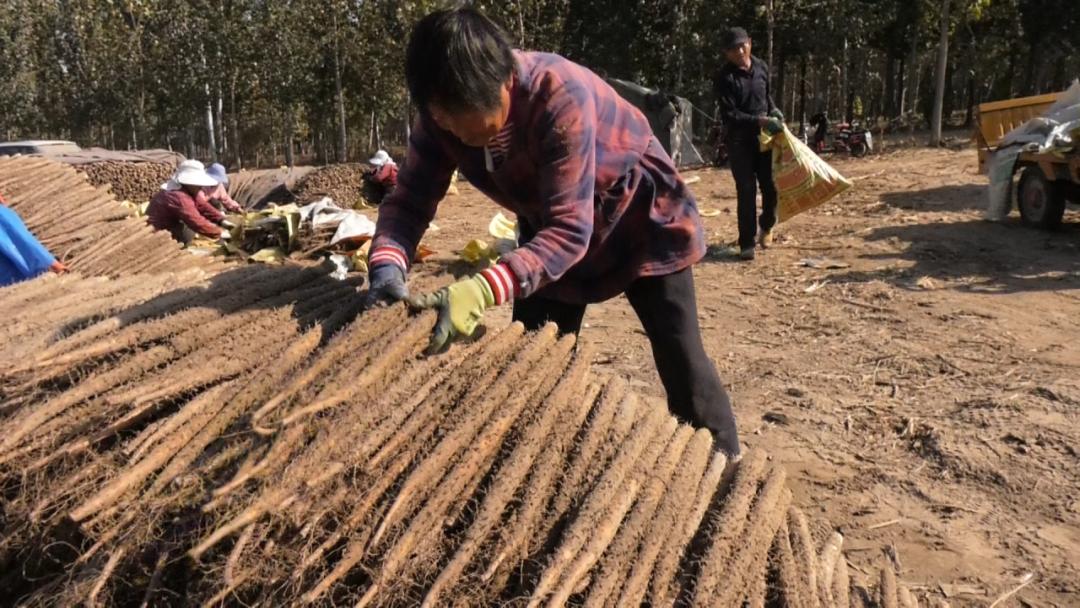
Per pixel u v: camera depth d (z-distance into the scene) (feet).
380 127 120.98
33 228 17.25
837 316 19.04
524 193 8.14
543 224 7.27
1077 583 9.30
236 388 6.36
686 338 9.44
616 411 7.22
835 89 114.21
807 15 81.35
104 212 18.39
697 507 6.72
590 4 88.74
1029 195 27.30
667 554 6.25
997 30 88.84
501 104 6.80
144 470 5.83
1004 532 10.34
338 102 94.58
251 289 7.82
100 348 6.68
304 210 29.91
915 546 10.16
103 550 5.59
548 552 6.02
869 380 15.21
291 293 7.98
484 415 6.47
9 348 7.32
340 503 5.70
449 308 6.75
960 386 14.58
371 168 43.47
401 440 6.10
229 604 5.45
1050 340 16.60
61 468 6.00
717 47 76.28
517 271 6.88
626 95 59.82
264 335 7.13
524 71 7.07
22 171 19.34
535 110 7.11
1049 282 20.88
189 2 107.14
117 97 118.83
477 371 6.87
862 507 11.09
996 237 26.11
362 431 6.03
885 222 29.32
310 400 6.09
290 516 5.49
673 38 77.10
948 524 10.59
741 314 19.75
